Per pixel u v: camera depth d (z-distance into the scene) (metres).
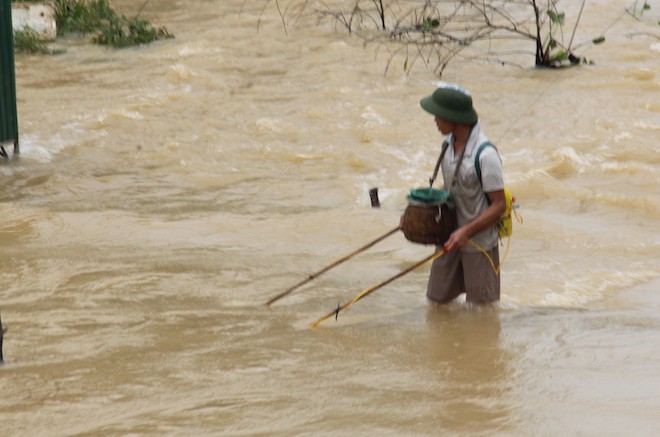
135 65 52.25
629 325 20.12
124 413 15.09
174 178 33.88
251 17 65.25
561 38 57.62
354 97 45.31
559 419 14.80
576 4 66.56
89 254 24.83
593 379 16.70
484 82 48.34
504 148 37.19
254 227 27.77
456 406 15.42
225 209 30.08
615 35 58.09
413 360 17.88
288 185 33.00
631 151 36.38
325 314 20.94
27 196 31.30
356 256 25.41
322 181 33.66
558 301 21.91
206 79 48.69
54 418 14.90
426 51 55.47
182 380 16.62
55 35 58.78
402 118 41.97
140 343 18.69
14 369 17.11
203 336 19.20
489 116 42.19
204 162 35.94
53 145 37.94
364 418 14.90
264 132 40.00
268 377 16.84
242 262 24.61
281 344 18.77
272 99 45.41
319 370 17.25
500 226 20.27
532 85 47.44
